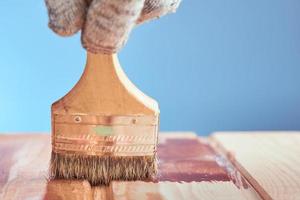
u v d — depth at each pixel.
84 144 0.46
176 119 0.83
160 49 0.80
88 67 0.46
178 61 0.81
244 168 0.50
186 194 0.44
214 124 0.83
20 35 0.79
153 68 0.81
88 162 0.46
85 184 0.46
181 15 0.80
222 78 0.82
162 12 0.44
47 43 0.79
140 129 0.46
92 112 0.46
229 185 0.46
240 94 0.83
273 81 0.83
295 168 0.50
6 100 0.80
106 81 0.46
